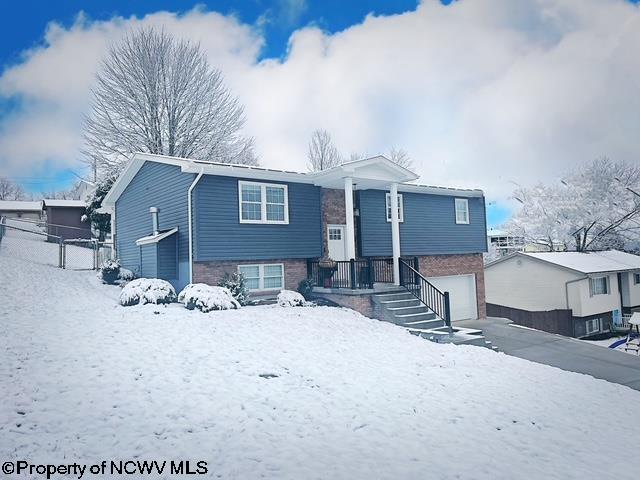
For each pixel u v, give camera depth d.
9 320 10.32
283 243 16.12
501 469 5.62
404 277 17.80
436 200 20.95
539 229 41.53
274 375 8.32
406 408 7.36
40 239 33.00
